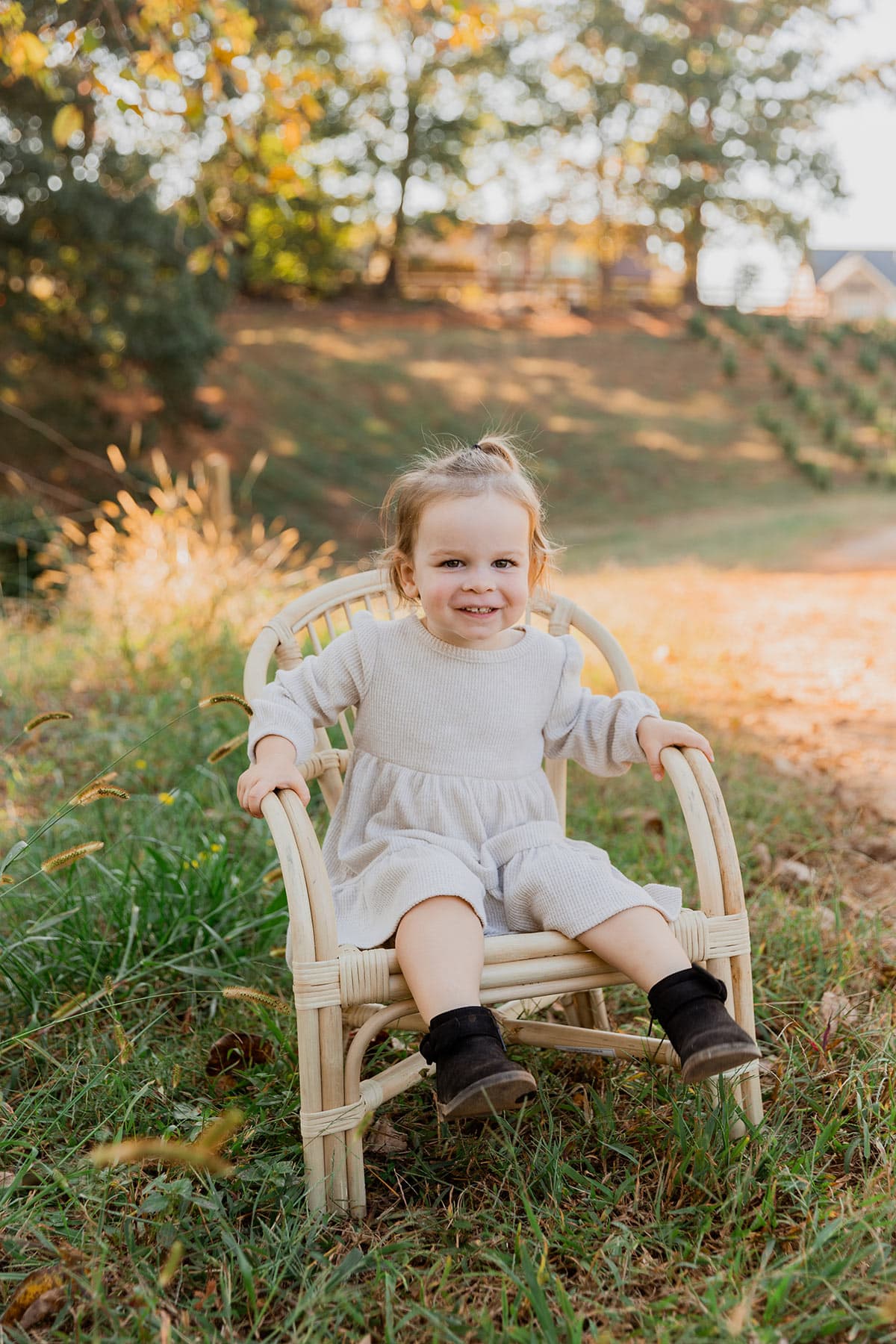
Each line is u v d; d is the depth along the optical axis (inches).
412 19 277.3
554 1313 64.6
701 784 82.5
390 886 79.5
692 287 1513.3
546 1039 83.3
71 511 578.2
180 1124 83.9
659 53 1332.4
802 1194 73.0
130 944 101.0
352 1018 79.2
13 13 190.2
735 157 1393.9
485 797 87.0
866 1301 64.0
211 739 165.2
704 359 1280.8
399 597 101.2
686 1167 75.9
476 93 1338.6
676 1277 67.2
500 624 86.4
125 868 115.7
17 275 627.2
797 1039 93.4
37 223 605.3
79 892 111.7
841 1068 88.8
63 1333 63.9
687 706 206.8
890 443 1097.4
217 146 233.6
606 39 1332.4
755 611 342.6
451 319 1333.7
